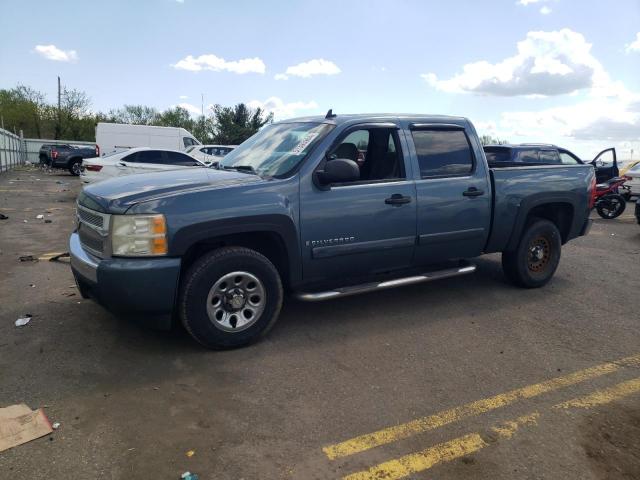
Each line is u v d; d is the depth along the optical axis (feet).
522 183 18.24
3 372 11.83
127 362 12.53
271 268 13.57
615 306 18.06
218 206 12.61
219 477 8.43
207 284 12.73
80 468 8.54
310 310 16.79
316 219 14.10
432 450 9.39
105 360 12.60
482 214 17.43
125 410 10.37
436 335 14.96
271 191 13.41
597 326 16.02
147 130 71.92
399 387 11.72
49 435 9.44
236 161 16.30
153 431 9.67
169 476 8.41
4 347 13.19
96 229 12.68
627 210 51.24
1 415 9.89
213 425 9.95
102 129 70.18
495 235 17.98
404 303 17.79
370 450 9.32
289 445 9.38
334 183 14.53
